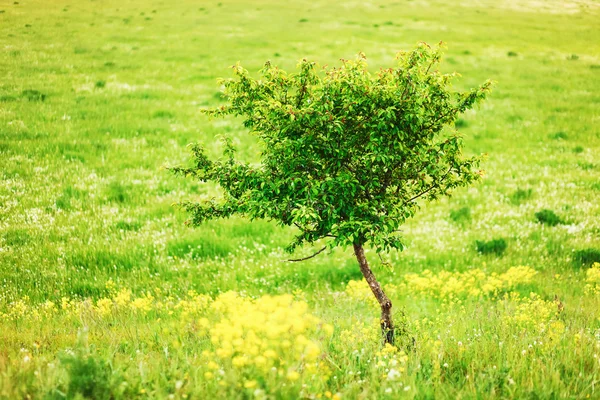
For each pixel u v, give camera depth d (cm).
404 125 584
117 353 549
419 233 1162
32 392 427
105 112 1958
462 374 525
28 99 2039
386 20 4566
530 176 1508
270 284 934
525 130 2005
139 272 948
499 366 516
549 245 1088
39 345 589
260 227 1148
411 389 460
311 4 5447
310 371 443
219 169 629
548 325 672
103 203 1234
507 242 1108
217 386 429
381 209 593
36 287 873
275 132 598
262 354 465
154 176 1399
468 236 1140
